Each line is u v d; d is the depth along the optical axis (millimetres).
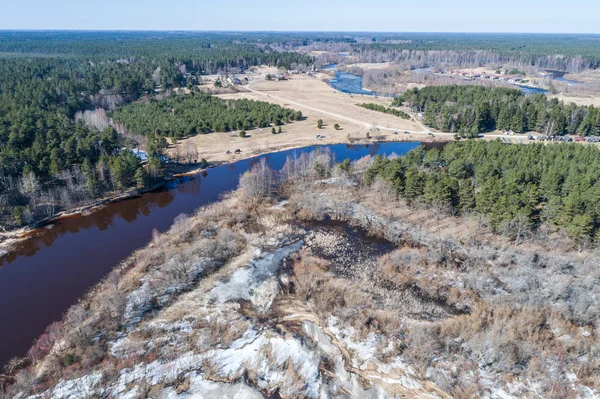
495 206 72250
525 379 42375
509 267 63469
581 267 62156
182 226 76000
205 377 43125
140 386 42062
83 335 48969
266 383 42438
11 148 92812
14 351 48812
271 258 66250
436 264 65000
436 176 85000
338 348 46750
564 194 79000
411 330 49062
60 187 87625
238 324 50750
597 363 44156
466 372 43219
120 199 92000
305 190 93125
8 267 66250
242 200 89188
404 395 40969
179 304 55094
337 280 60312
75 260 68250
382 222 78500
